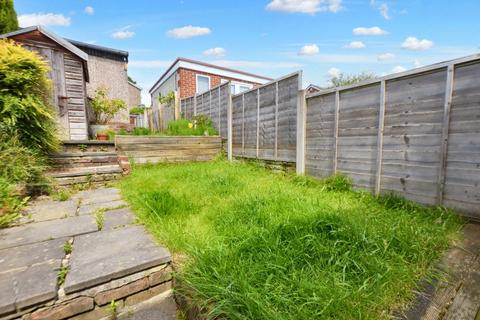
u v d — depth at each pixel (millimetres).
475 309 1124
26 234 1835
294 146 4066
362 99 2979
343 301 1101
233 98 5844
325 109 3490
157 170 4547
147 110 12633
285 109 4219
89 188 3354
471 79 2055
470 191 2090
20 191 2662
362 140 2998
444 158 2238
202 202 2537
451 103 2178
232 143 5957
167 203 2338
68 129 5609
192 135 6102
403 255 1460
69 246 1646
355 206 2389
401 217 2074
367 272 1307
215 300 1177
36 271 1355
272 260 1405
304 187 3260
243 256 1467
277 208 2207
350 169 3178
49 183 3031
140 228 1970
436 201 2320
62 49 5414
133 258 1503
